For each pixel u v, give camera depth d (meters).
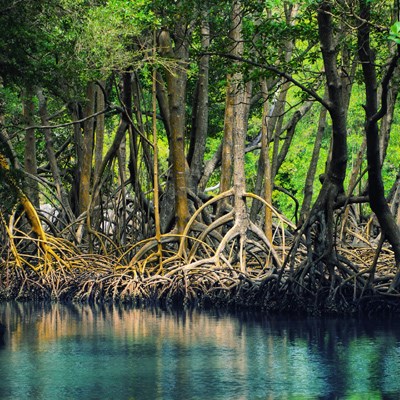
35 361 17.98
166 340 20.53
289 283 25.62
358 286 25.27
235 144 29.06
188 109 38.94
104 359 18.14
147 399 14.71
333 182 25.41
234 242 28.61
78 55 26.72
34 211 31.84
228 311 26.42
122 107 32.44
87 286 30.33
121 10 27.12
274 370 16.94
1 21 24.36
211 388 15.46
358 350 18.98
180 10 26.61
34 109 37.50
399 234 25.22
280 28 25.44
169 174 32.66
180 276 28.17
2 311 27.14
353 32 23.56
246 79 24.70
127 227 34.59
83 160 35.56
